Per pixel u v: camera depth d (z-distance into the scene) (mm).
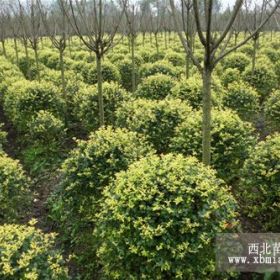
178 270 2959
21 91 8328
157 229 2953
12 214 4648
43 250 3240
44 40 25562
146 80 8797
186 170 3377
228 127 4980
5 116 10234
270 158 4188
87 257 4238
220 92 8266
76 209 4309
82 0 5770
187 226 2992
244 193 4426
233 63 12625
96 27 5598
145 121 5902
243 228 4465
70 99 9117
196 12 3203
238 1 3100
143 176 3314
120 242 3117
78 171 4277
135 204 3141
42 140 7109
